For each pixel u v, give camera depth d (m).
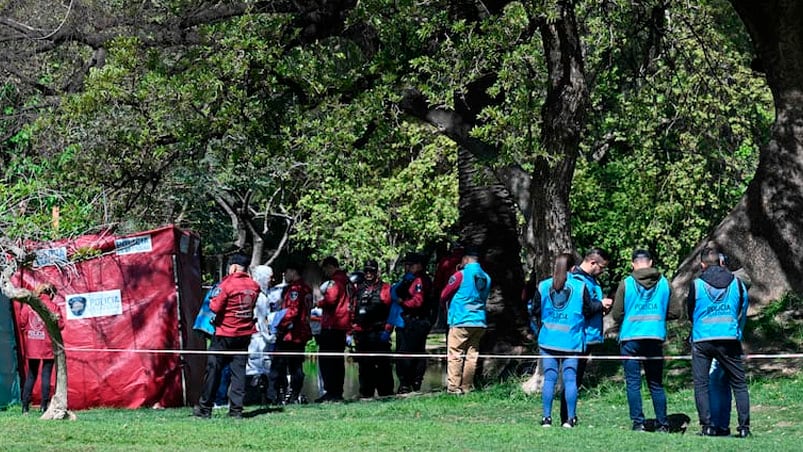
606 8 26.92
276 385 24.02
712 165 46.97
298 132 23.53
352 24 23.92
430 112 26.56
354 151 25.08
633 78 32.91
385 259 52.84
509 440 15.49
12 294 18.05
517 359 28.44
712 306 16.70
